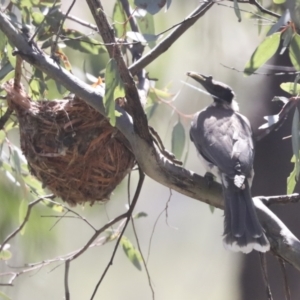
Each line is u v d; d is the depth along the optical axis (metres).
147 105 10.70
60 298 20.64
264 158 14.44
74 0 8.36
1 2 9.68
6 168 10.97
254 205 8.79
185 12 12.49
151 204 22.48
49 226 12.77
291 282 14.49
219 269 23.39
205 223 23.14
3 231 12.45
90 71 11.70
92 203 9.40
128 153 9.31
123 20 9.73
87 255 22.41
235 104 11.45
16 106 9.13
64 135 8.97
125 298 22.52
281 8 10.13
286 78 13.90
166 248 23.12
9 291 13.90
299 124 8.27
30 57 8.46
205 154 9.77
